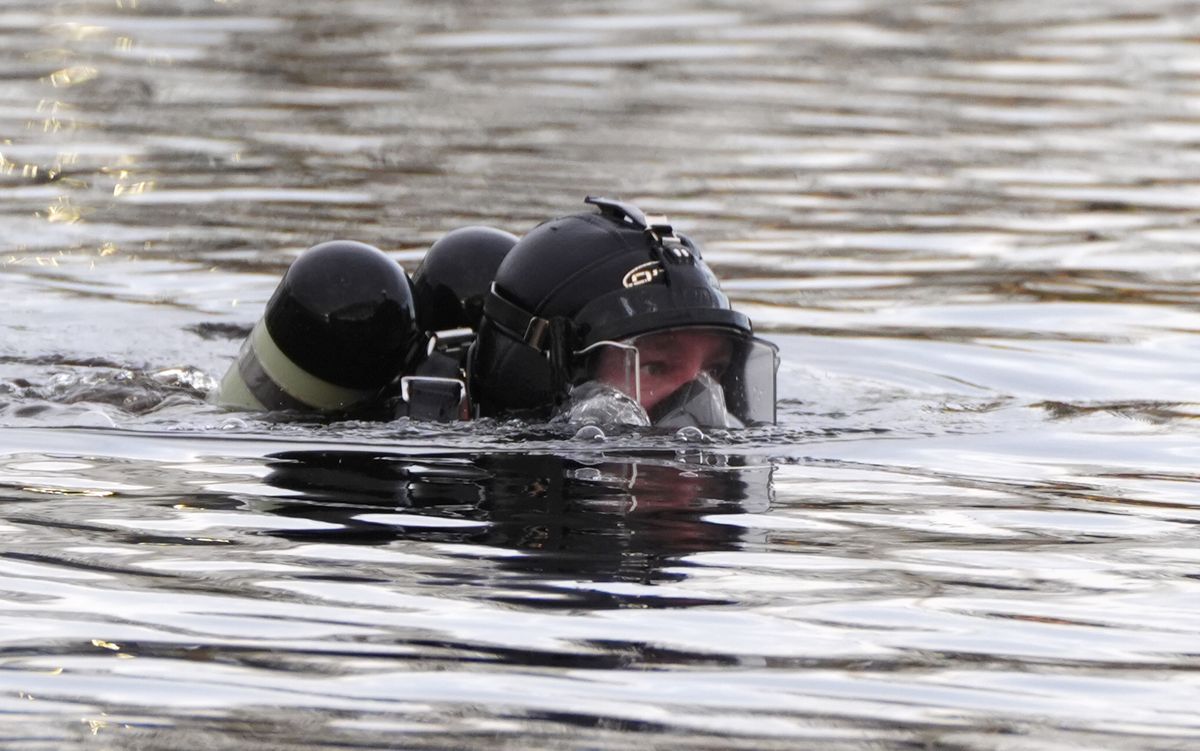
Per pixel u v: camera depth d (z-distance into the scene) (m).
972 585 13.96
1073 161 42.78
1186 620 13.17
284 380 19.61
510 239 21.36
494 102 50.00
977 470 18.03
